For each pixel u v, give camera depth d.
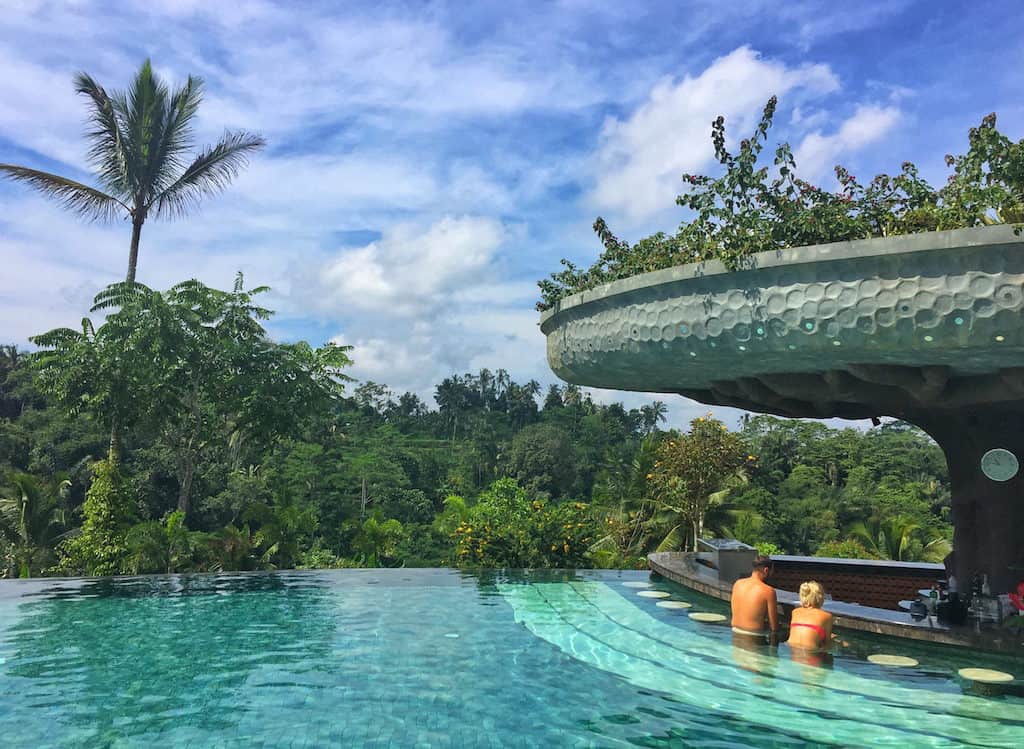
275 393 22.47
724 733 4.76
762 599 7.49
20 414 53.34
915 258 5.52
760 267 6.14
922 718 5.01
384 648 7.07
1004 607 7.13
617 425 110.00
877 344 5.77
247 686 5.78
